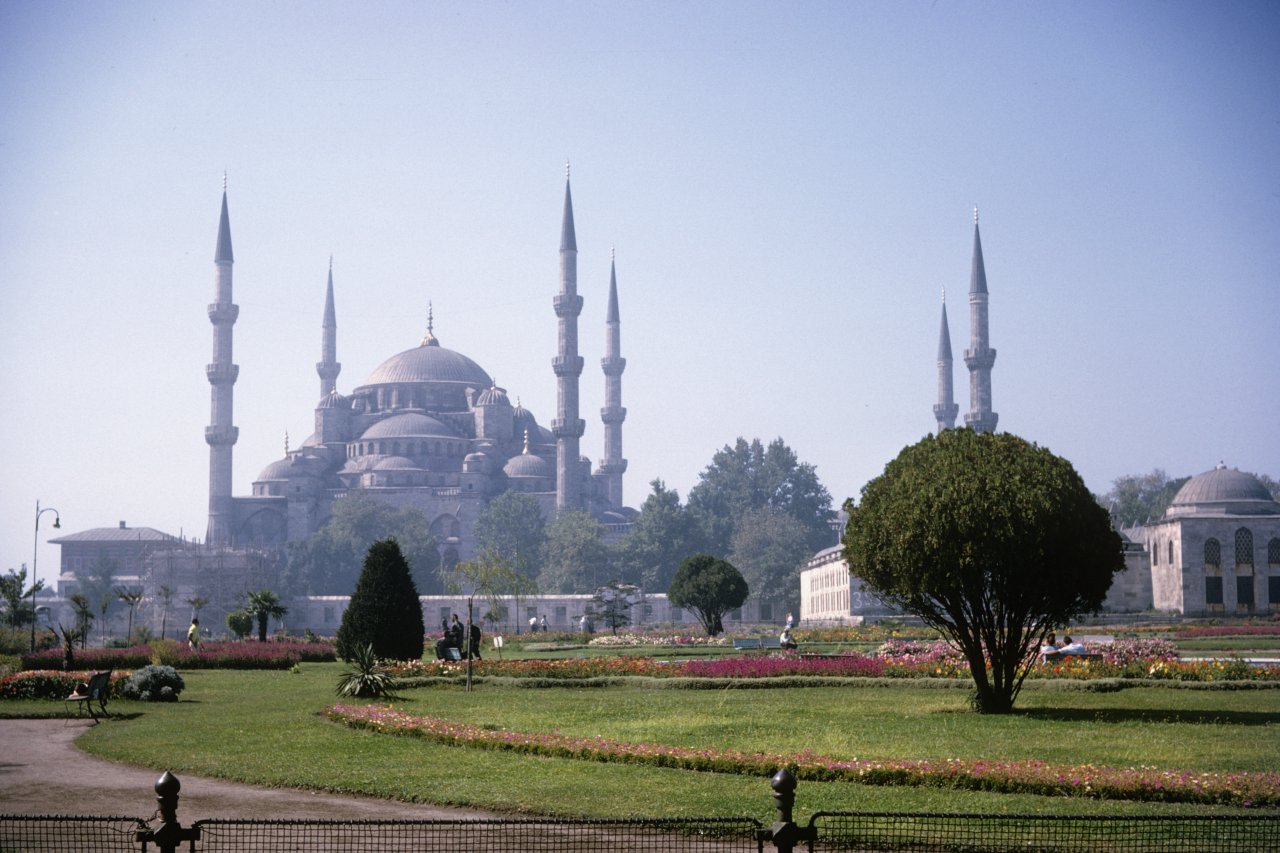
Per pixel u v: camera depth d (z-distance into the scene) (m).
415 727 30.84
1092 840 18.39
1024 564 34.12
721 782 23.50
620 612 127.81
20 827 20.17
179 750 28.28
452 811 21.41
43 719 36.25
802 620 187.00
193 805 21.94
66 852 18.42
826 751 27.11
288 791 23.39
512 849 18.44
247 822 15.05
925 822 19.80
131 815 21.05
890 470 36.72
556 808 21.09
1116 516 183.00
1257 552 135.88
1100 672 45.09
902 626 108.19
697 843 18.91
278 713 36.91
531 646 90.94
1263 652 67.75
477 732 29.70
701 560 96.06
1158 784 21.66
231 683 51.19
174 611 199.00
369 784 23.50
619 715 35.50
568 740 28.02
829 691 43.53
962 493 34.25
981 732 30.47
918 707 37.16
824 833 19.09
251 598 84.50
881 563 35.75
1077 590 34.81
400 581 59.19
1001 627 35.47
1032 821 19.41
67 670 57.16
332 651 72.12
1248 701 38.41
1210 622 120.44
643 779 23.88
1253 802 20.98
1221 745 27.70
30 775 25.28
